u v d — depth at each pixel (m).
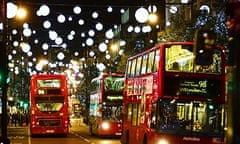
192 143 21.56
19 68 67.25
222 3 32.66
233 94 7.93
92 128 45.94
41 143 36.41
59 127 43.81
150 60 24.14
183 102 21.77
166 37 36.69
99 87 41.94
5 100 21.16
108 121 40.66
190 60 22.09
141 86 25.70
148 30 29.95
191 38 35.06
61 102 44.12
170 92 21.78
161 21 37.50
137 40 56.44
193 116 21.77
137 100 26.39
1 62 20.75
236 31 7.96
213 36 9.56
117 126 40.69
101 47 28.42
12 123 72.75
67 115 44.06
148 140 22.73
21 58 65.88
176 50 22.05
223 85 21.95
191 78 21.84
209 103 21.78
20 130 57.53
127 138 28.92
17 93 74.69
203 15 33.94
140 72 26.38
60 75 44.44
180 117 21.77
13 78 63.94
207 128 21.72
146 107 23.86
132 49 58.84
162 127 21.66
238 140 7.80
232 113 7.91
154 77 22.70
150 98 23.08
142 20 21.09
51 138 42.97
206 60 9.59
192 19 35.38
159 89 21.77
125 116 29.64
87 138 42.78
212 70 22.05
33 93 43.94
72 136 46.09
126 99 29.73
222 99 21.81
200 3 35.41
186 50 22.06
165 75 21.80
